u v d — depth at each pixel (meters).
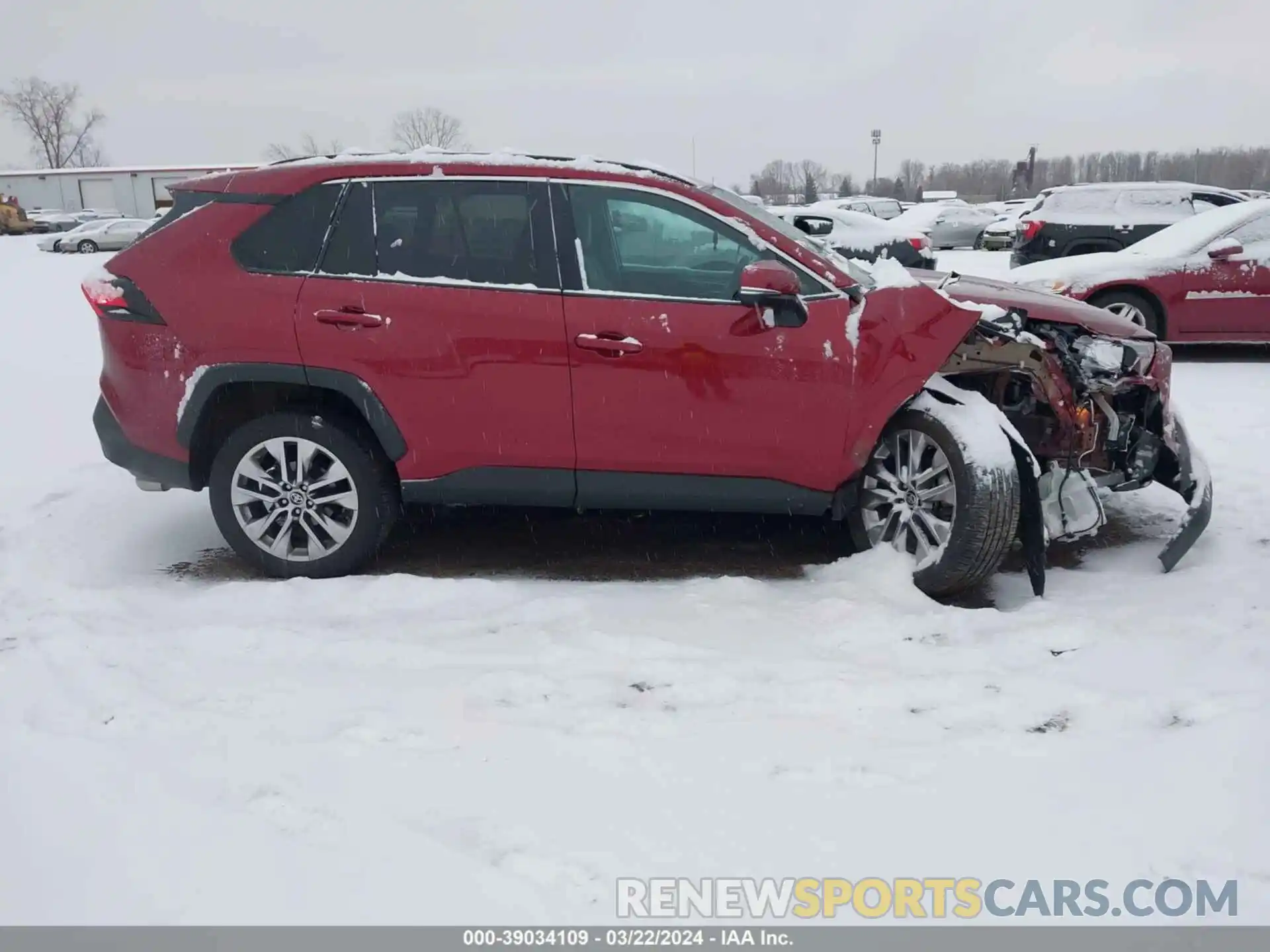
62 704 3.23
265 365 4.25
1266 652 3.51
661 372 4.14
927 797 2.71
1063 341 4.52
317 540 4.42
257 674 3.48
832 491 4.30
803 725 3.12
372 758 2.90
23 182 60.59
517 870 2.39
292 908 2.24
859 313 4.14
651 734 3.06
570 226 4.24
